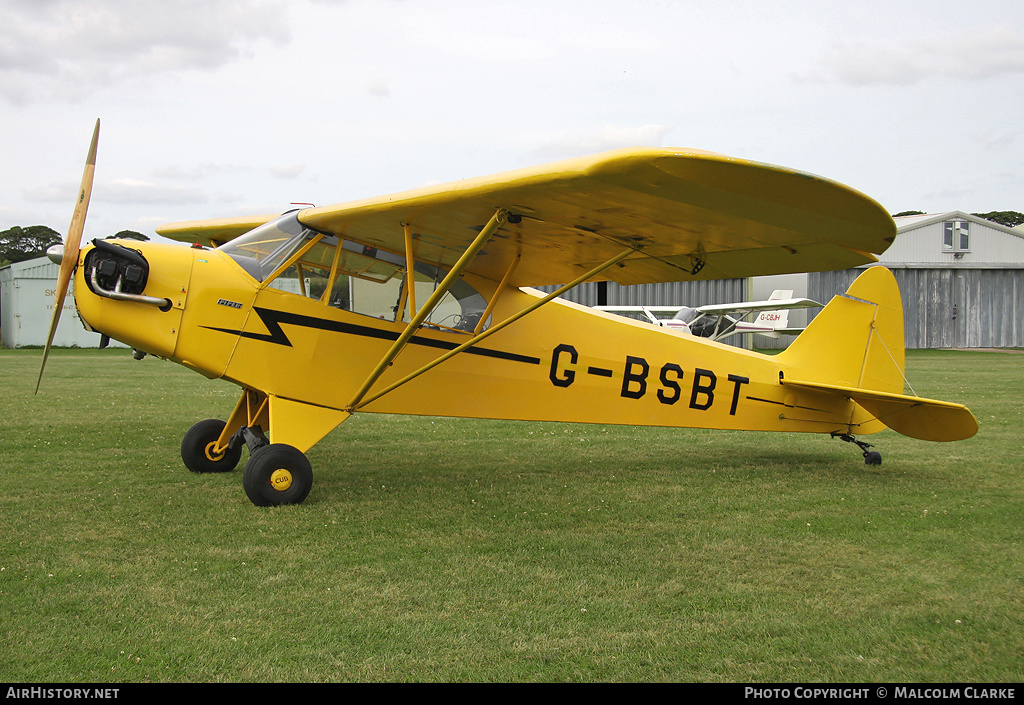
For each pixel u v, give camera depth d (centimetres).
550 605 329
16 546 393
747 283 3241
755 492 564
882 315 728
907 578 371
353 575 361
